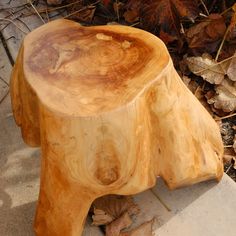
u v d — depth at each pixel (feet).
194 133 5.31
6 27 8.14
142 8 7.00
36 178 6.13
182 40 7.32
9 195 5.97
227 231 5.53
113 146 4.49
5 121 6.83
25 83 4.97
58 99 4.46
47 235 5.37
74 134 4.39
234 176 6.32
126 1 8.16
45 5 8.51
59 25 5.29
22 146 6.48
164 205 5.77
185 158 5.24
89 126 4.32
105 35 5.15
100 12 8.25
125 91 4.49
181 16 6.88
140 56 4.86
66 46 5.03
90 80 4.66
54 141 4.55
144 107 4.61
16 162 6.31
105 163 4.62
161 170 5.30
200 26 7.32
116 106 4.33
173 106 4.92
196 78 7.20
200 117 5.39
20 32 8.07
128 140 4.49
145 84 4.54
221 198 5.82
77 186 4.84
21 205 5.86
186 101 5.16
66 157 4.61
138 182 4.93
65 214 5.08
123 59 4.85
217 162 5.69
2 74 7.54
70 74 4.73
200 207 5.75
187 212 5.71
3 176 6.17
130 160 4.64
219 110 6.89
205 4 7.84
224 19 7.45
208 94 6.99
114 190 4.91
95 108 4.34
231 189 5.89
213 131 5.61
